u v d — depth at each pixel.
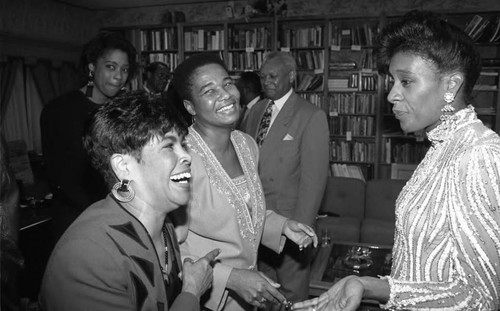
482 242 0.83
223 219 1.38
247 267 1.46
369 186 4.38
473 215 0.83
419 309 0.92
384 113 5.18
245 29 5.80
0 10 5.13
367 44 5.13
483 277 0.85
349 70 5.40
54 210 2.17
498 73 4.75
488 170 0.82
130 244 0.90
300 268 2.40
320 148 2.29
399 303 0.94
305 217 2.26
